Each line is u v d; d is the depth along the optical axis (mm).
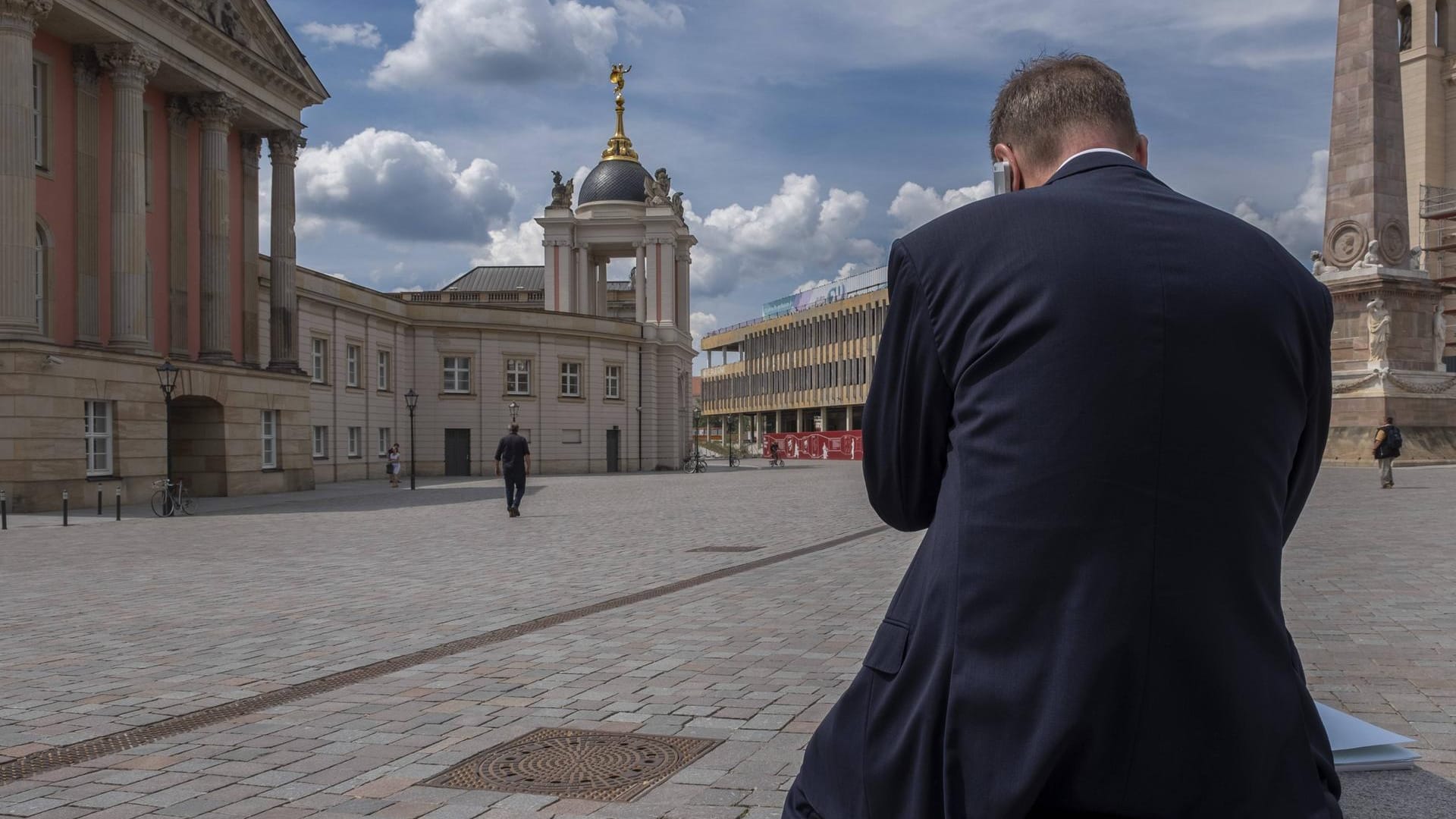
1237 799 1719
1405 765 2975
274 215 38125
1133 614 1684
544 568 12930
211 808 4254
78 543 17594
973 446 1825
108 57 29828
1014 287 1800
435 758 4906
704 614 8977
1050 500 1723
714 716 5582
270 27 36375
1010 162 2219
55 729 5559
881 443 2029
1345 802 2725
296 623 8977
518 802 4270
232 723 5613
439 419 55281
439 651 7562
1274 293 1800
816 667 6762
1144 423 1708
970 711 1767
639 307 72500
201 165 34594
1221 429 1724
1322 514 18297
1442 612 8227
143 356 29062
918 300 1936
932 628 1878
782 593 10219
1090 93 2100
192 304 35062
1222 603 1726
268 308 41281
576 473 59312
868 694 2035
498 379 56625
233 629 8680
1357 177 41188
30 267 26328
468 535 18438
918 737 1862
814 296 104000
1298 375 1839
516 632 8320
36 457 25359
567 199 73312
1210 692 1706
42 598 10797
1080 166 2002
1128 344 1723
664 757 4855
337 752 5027
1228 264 1787
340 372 47094
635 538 17250
